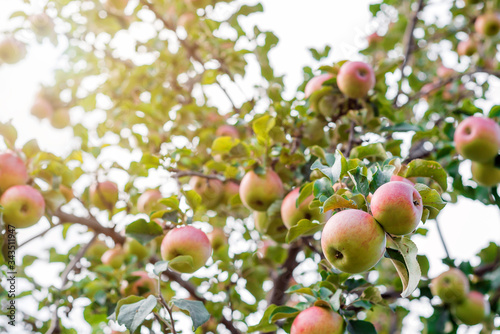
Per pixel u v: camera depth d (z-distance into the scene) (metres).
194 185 1.45
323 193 1.06
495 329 1.52
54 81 1.76
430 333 1.42
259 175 1.29
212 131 1.61
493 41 1.90
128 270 1.44
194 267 1.21
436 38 1.96
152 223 1.23
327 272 1.22
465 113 1.47
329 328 1.10
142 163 1.38
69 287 1.41
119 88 1.71
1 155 1.22
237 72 1.62
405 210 0.98
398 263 1.02
